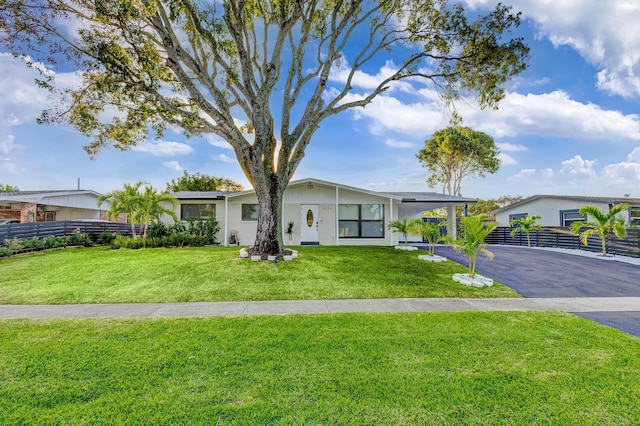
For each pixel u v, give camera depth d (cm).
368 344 394
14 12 721
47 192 1869
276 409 258
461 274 846
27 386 292
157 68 991
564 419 248
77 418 246
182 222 1638
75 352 368
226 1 885
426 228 1112
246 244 1609
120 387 290
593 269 965
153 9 745
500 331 446
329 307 591
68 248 1325
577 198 1672
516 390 288
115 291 705
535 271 939
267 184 1052
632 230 1195
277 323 482
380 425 240
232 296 671
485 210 3353
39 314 548
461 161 2816
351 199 1616
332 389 288
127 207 1342
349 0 1151
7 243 1116
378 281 794
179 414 250
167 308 587
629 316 536
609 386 296
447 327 463
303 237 1599
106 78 834
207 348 380
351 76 1170
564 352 373
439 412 256
